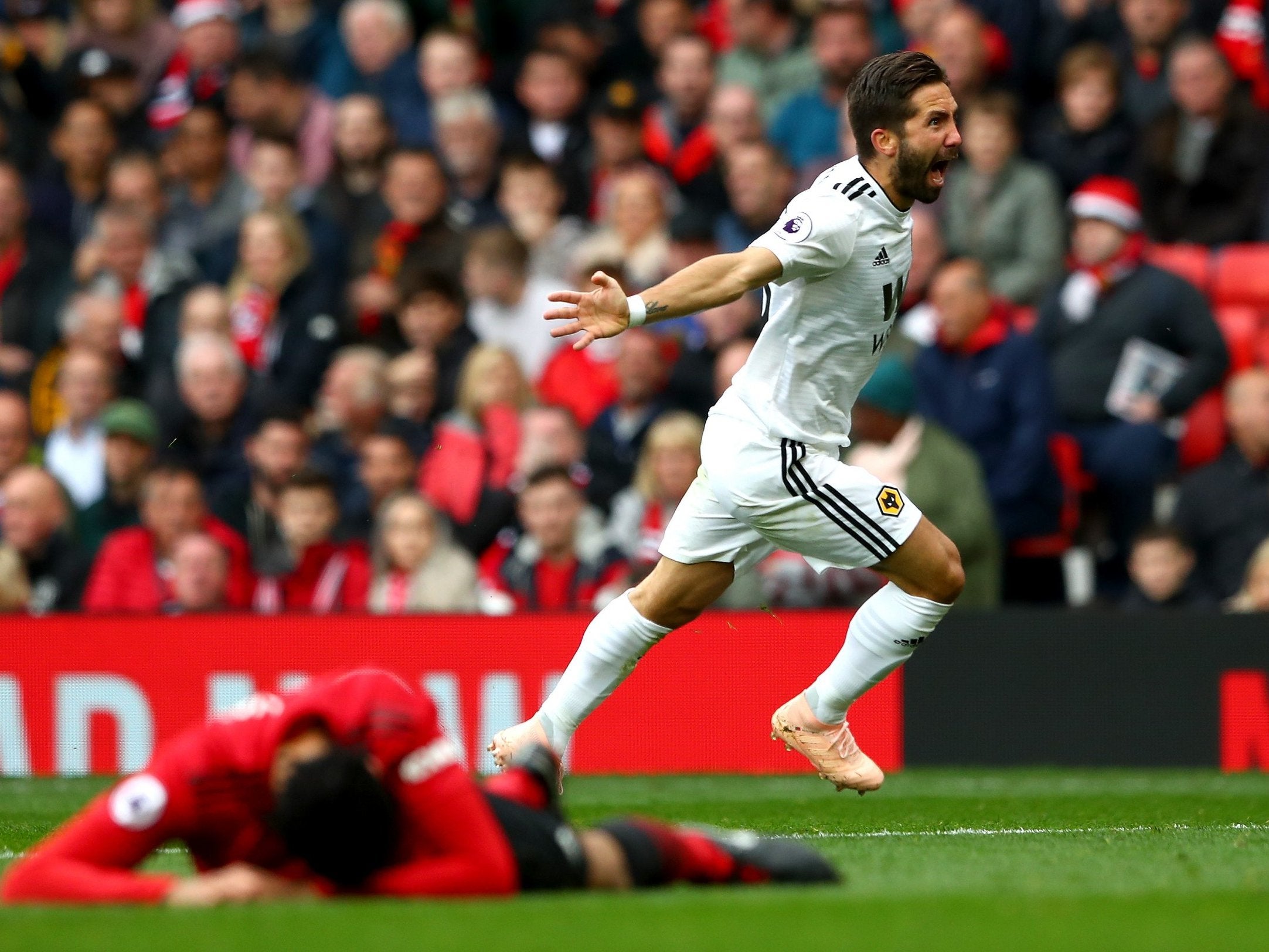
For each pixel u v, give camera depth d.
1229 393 31.09
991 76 38.41
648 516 30.20
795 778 28.73
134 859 12.80
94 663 30.11
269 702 13.01
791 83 40.50
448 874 12.70
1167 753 28.83
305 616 29.83
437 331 34.78
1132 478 31.59
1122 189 32.66
